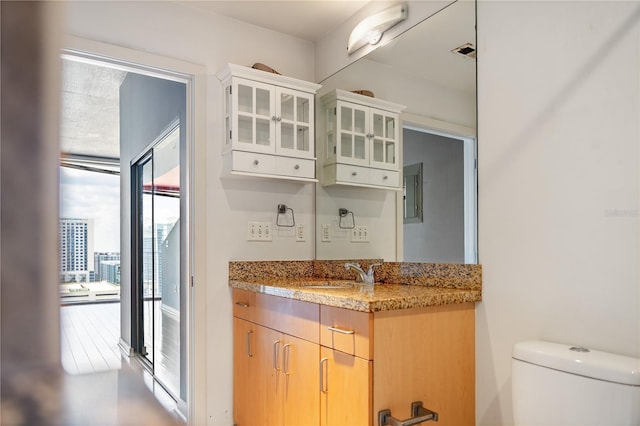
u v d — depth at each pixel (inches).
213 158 98.8
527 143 66.3
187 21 97.3
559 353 54.5
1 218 5.6
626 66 55.3
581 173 59.7
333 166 108.7
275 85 100.0
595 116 58.3
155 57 92.6
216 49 100.8
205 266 97.0
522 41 67.5
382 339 61.7
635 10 54.6
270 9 100.3
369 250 96.4
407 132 87.9
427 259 82.4
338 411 65.9
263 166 97.6
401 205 88.8
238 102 97.3
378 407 60.8
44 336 6.0
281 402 80.6
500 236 69.6
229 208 100.9
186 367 100.7
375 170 95.5
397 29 91.4
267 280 102.0
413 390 64.5
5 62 5.7
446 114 79.4
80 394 6.6
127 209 172.4
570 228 60.7
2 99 5.6
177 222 118.6
